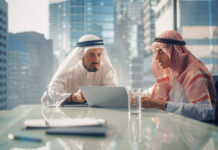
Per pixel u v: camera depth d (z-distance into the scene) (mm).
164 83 1685
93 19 40500
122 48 33031
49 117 993
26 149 536
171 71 1674
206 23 5398
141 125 829
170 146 568
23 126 755
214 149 545
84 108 1340
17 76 16109
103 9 40969
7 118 960
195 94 1461
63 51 14828
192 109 1213
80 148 545
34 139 598
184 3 5582
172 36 1646
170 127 794
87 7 39875
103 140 611
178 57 1619
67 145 566
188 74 1545
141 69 33719
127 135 670
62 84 1928
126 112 1171
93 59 1984
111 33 40719
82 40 1975
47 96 1405
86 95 1366
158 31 15516
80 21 39750
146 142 597
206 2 5324
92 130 663
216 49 5301
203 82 1461
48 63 15703
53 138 621
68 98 1544
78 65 2109
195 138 642
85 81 2100
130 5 32625
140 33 33188
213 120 1228
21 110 1238
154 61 1714
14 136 613
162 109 1261
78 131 653
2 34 16922
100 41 2002
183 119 970
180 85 1626
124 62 33000
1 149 535
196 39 5375
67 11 14367
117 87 1273
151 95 1730
